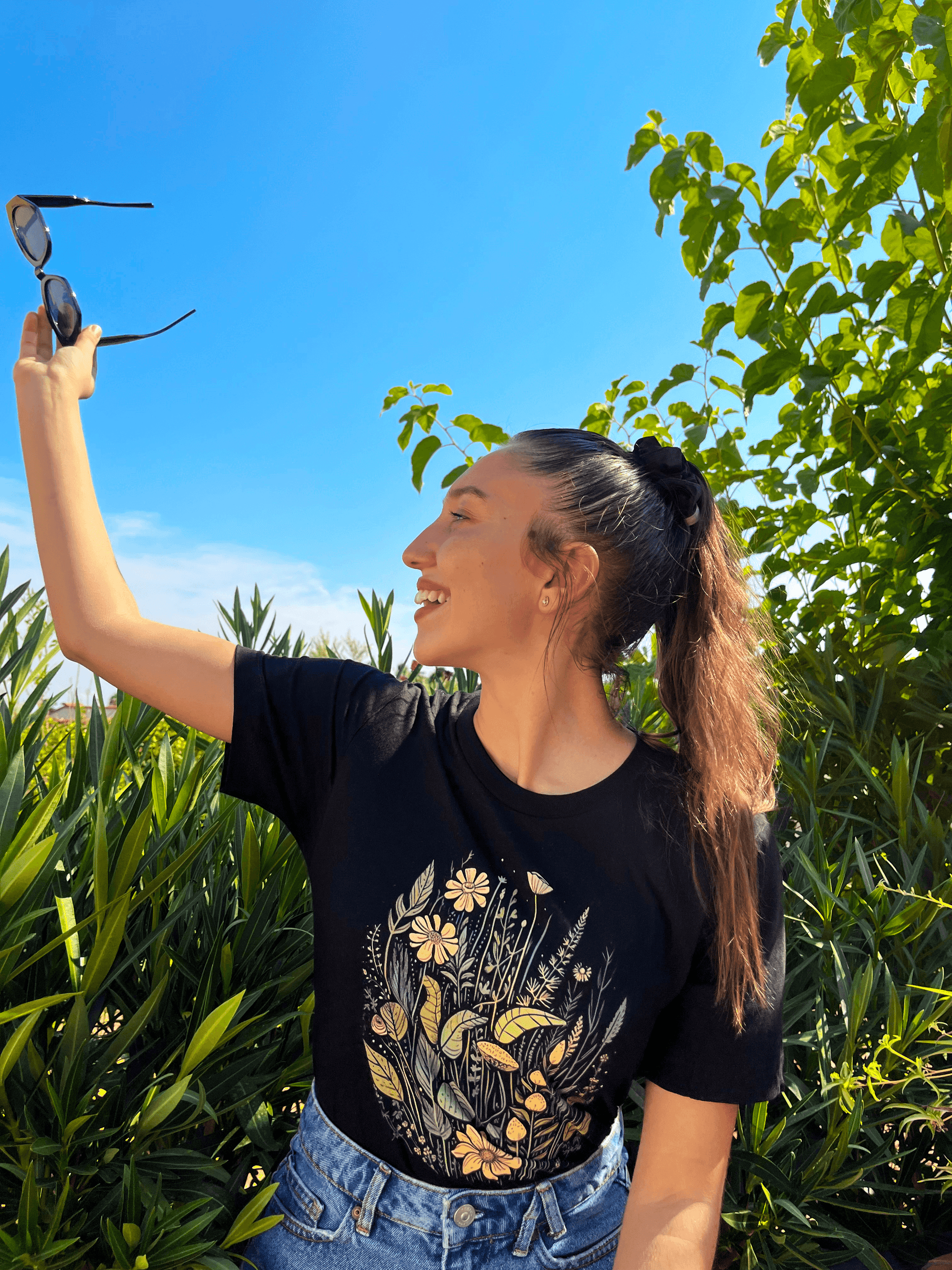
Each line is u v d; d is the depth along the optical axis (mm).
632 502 927
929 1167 1497
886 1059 1302
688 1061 844
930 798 1975
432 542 922
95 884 867
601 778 875
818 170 2045
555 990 794
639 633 950
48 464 835
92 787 1099
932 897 1504
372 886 829
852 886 1621
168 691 870
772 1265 1212
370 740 892
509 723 879
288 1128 1117
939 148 1623
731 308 2143
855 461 2164
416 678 1634
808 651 2137
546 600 884
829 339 2064
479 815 849
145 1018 910
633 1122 1331
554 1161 827
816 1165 1245
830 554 2357
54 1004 847
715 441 2334
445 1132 801
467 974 800
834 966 1454
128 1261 796
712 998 841
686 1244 795
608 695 1057
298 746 896
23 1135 858
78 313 885
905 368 2012
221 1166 987
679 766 916
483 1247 785
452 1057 800
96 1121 923
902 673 2020
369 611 1566
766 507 2359
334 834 864
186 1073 870
